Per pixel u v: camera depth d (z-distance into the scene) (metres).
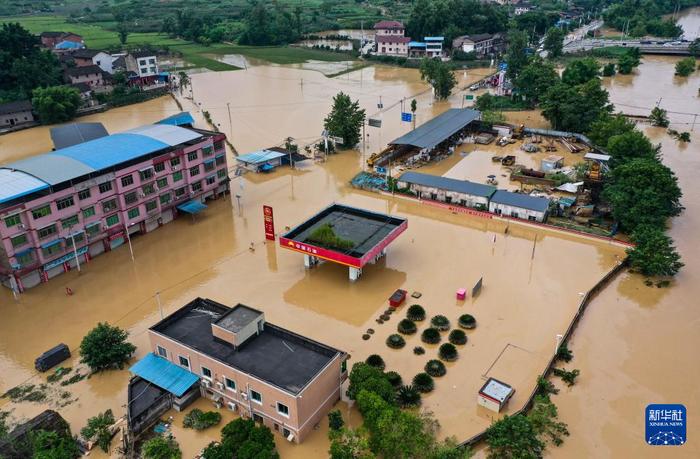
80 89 155.75
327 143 115.44
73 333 61.88
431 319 62.56
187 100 162.62
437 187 92.81
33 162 73.25
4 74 154.88
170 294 69.00
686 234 82.06
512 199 88.00
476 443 46.00
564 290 68.00
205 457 43.19
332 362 47.69
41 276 71.06
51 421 46.81
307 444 45.97
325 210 78.81
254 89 174.62
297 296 67.94
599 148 109.50
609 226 82.88
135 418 46.88
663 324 61.78
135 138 83.75
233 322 50.00
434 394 51.72
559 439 46.47
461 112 131.00
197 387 51.12
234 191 99.69
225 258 77.25
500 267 73.62
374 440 43.22
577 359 56.22
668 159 112.50
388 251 78.50
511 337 59.50
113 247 79.69
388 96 164.75
